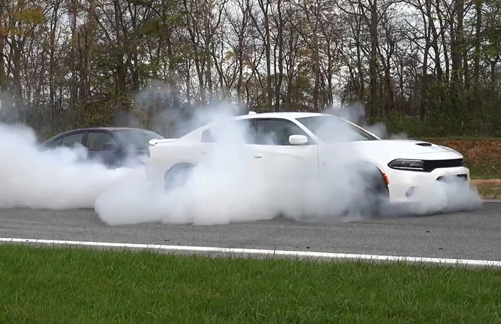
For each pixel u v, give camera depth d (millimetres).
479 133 23359
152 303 4363
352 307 4145
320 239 7332
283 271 5203
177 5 29812
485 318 3867
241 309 4152
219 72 32219
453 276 4945
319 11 31859
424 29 31344
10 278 5055
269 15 33938
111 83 30281
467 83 24359
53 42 36344
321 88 33875
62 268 5453
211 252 6633
